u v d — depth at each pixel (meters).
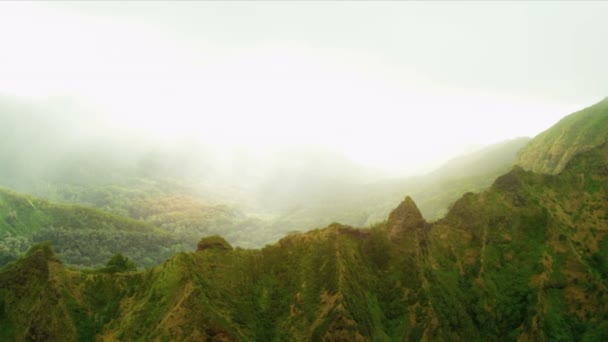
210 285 91.62
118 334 87.56
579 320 95.94
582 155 123.06
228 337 82.81
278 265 102.19
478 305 100.12
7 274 96.19
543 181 118.50
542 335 93.19
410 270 100.75
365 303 92.94
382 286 99.69
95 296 95.19
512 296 100.25
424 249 106.25
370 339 86.94
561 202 114.62
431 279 100.94
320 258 100.00
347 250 101.25
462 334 94.75
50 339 87.88
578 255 103.88
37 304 91.00
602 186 115.50
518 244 107.44
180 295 87.81
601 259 104.62
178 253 95.81
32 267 95.88
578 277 100.25
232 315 88.06
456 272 105.56
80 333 89.06
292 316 92.19
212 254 99.00
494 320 97.94
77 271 99.38
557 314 96.62
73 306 91.88
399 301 97.00
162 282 92.31
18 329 90.00
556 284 100.38
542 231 108.00
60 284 93.44
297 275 98.81
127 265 112.31
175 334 82.81
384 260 103.69
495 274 103.94
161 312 87.50
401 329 92.19
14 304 92.81
